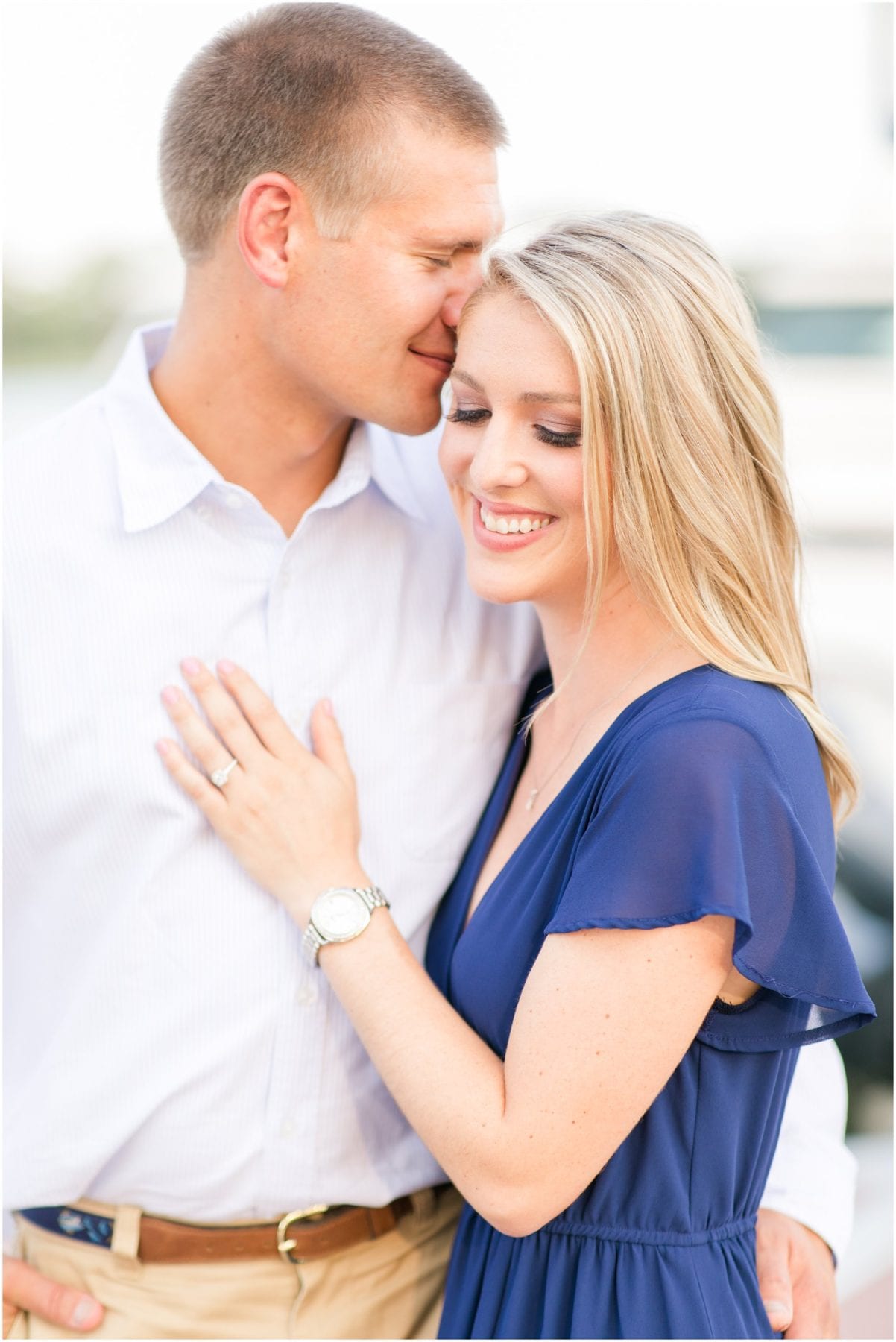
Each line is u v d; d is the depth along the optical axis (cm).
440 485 178
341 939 144
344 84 146
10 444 160
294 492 165
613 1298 140
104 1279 158
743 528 138
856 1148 299
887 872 344
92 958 157
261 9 160
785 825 127
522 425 139
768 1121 144
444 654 169
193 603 157
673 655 140
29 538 154
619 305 132
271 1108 154
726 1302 140
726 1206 142
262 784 150
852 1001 128
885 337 587
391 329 151
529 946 142
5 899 160
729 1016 135
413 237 149
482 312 140
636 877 125
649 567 136
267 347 156
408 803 164
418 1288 166
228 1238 157
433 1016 139
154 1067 153
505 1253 147
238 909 154
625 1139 138
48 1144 156
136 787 152
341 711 162
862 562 512
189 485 155
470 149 152
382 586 167
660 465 134
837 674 419
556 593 149
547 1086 126
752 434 141
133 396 159
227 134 152
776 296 600
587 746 146
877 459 541
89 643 153
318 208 148
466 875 164
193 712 153
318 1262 159
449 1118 131
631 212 142
